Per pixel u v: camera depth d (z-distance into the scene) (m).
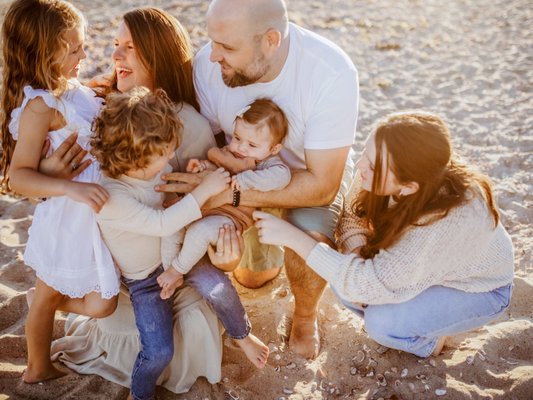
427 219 2.50
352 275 2.62
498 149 4.87
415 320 2.74
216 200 2.80
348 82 2.83
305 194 2.88
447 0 8.80
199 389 2.82
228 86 2.89
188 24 7.24
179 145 2.62
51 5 2.45
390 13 8.20
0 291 3.32
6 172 2.69
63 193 2.40
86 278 2.59
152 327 2.64
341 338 3.09
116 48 2.81
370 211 2.76
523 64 6.50
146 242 2.63
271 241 2.75
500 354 2.94
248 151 2.81
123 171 2.46
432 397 2.71
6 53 2.50
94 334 2.93
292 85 2.86
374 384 2.83
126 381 2.82
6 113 2.58
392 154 2.45
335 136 2.84
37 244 2.58
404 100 5.76
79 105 2.56
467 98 5.80
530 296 3.29
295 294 2.97
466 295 2.74
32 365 2.78
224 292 2.72
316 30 7.48
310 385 2.84
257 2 2.62
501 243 2.70
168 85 2.86
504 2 8.64
